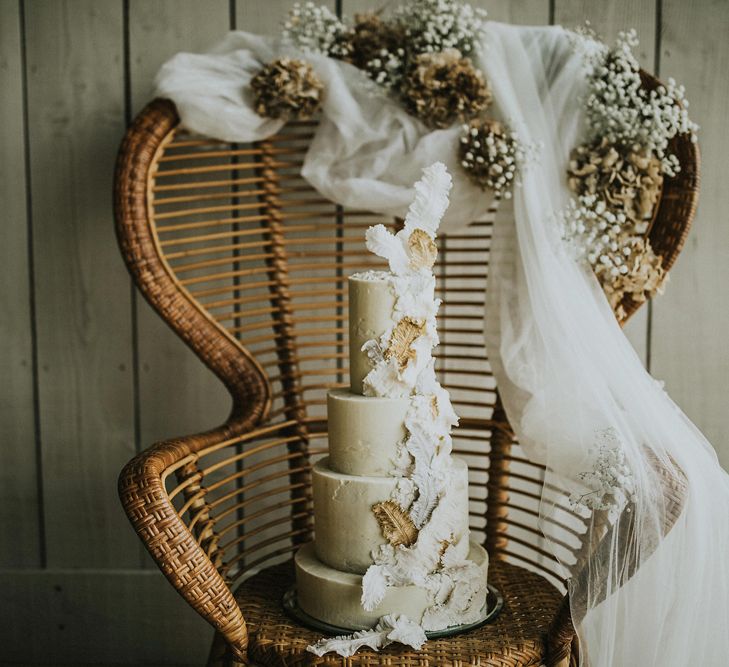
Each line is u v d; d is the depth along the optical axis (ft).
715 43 4.97
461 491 3.49
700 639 3.27
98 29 5.09
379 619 3.37
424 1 4.45
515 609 3.72
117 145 5.19
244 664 3.41
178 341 5.33
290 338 4.76
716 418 5.23
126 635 5.48
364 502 3.41
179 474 3.77
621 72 4.29
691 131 4.24
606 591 3.14
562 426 3.59
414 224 3.47
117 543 5.47
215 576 3.26
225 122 4.39
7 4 5.08
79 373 5.36
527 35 4.41
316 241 4.77
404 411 3.41
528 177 4.08
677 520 3.16
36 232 5.26
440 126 4.41
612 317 3.96
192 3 5.06
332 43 4.64
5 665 5.49
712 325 5.17
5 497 5.45
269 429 4.39
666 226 4.24
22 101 5.16
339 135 4.46
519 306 4.16
